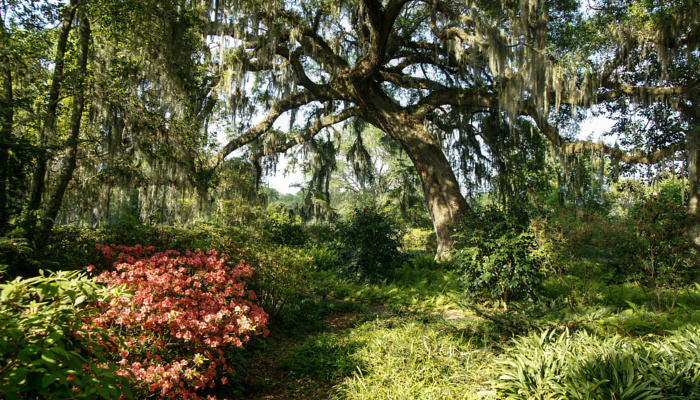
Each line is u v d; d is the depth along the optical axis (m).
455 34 12.56
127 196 11.05
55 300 1.78
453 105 15.58
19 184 4.94
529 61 10.79
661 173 14.80
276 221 16.17
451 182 14.24
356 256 9.38
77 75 7.70
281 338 5.40
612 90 13.89
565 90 13.35
